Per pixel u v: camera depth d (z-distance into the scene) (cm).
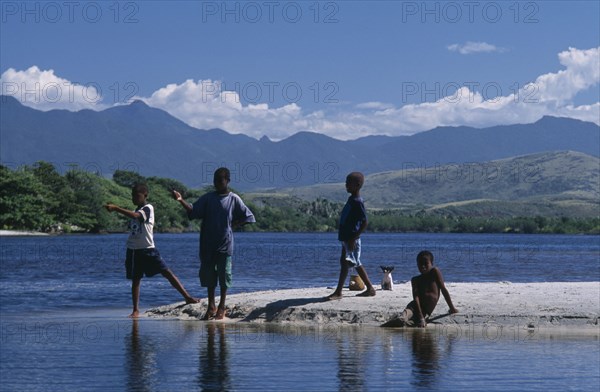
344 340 1482
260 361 1237
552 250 12006
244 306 1917
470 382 1070
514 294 2020
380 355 1299
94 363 1215
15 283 3631
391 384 1056
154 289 3212
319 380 1083
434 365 1202
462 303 1855
